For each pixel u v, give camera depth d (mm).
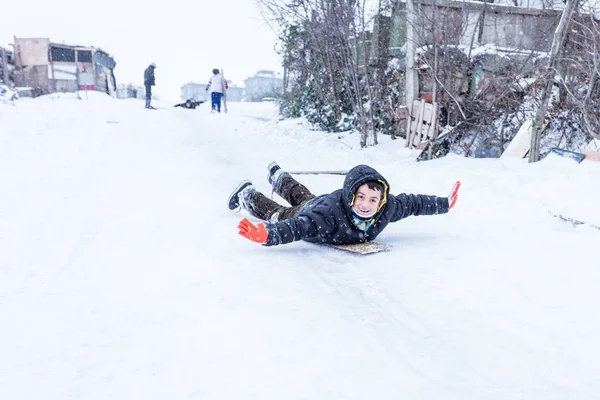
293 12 9859
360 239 3539
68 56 29828
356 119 10414
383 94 9992
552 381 1972
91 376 1923
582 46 6762
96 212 4172
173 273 2939
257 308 2514
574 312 2547
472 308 2588
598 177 5148
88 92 29031
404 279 2967
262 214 4055
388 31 9828
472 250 3516
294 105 12922
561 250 3484
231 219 4133
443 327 2385
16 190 4750
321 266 3162
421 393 1869
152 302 2553
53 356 2055
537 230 3982
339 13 8633
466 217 4441
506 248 3553
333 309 2539
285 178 4281
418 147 8328
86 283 2771
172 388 1855
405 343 2230
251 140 9594
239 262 3160
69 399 1784
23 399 1778
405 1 9227
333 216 3359
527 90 7652
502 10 8719
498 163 6398
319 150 8625
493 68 8266
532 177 5379
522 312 2547
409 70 8672
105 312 2438
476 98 8047
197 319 2383
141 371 1960
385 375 1976
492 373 2018
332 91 10688
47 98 25219
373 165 7105
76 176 5465
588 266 3170
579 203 4477
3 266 2975
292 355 2094
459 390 1897
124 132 9727
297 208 3730
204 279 2863
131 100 26719
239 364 2018
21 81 29109
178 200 4676
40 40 28828
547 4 8992
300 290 2762
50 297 2590
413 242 3732
